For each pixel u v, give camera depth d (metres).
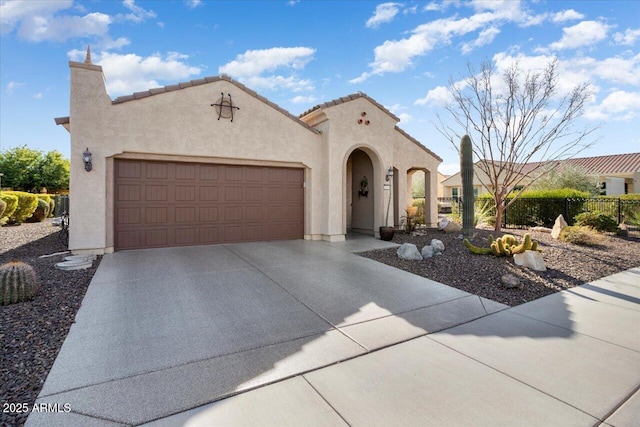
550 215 16.77
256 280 7.14
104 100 9.10
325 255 9.83
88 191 8.97
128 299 5.79
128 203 9.77
